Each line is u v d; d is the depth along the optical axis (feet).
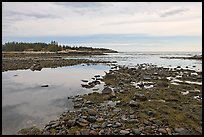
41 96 71.15
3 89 82.74
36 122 46.52
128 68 156.35
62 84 94.58
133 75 118.01
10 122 46.47
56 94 74.08
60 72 140.46
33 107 58.08
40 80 105.60
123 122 45.29
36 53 387.96
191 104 59.93
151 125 43.70
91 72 140.87
